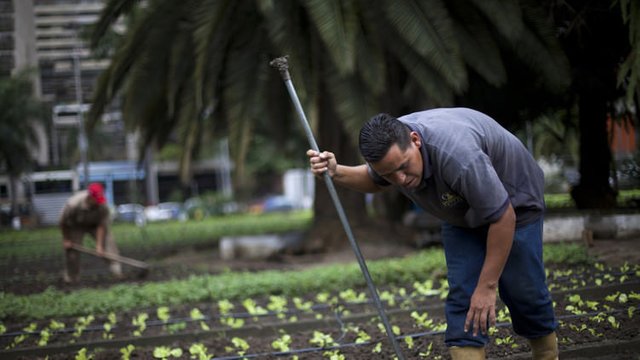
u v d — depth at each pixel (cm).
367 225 1346
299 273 923
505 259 352
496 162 368
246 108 1174
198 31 1089
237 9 1179
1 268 1448
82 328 705
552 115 1469
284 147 1744
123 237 2183
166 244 1822
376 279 861
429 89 1086
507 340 525
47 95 2372
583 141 1262
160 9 1214
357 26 1047
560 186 1878
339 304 753
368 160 348
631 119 1348
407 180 358
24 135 2520
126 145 3200
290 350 577
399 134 345
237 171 1201
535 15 1079
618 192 1330
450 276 382
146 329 705
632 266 761
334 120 1293
